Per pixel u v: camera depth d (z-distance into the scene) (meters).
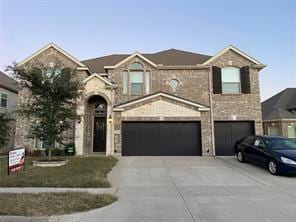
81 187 10.41
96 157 18.14
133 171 13.95
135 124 20.95
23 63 22.02
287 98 29.56
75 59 22.16
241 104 22.23
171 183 11.34
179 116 20.91
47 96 15.98
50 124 15.75
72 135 20.58
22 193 9.04
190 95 22.50
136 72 22.69
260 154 14.70
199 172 13.75
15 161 12.75
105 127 22.39
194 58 24.58
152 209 7.59
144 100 20.92
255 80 22.62
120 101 22.22
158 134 20.88
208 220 6.68
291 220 6.68
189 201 8.44
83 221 6.65
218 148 21.64
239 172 13.84
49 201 7.90
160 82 22.66
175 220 6.69
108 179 12.08
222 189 10.22
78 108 19.89
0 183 10.62
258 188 10.42
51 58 22.27
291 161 12.72
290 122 25.72
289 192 9.74
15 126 22.80
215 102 22.23
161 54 26.00
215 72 22.66
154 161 17.17
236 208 7.66
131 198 8.84
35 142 21.38
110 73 22.58
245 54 22.73
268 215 7.05
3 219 6.54
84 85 19.25
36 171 13.15
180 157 19.19
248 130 22.08
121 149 20.50
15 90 29.25
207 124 20.92
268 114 27.67
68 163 15.60
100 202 8.02
